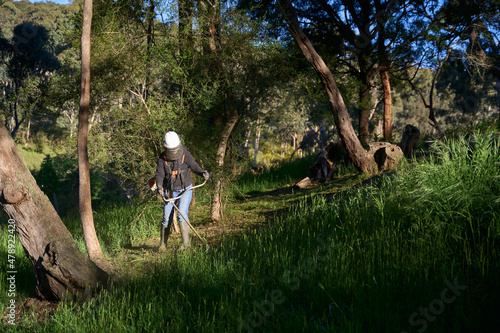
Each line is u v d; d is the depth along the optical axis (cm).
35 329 315
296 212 622
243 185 1105
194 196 780
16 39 2738
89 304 330
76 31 615
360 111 1244
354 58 1229
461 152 452
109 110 626
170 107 583
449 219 390
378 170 848
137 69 611
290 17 806
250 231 553
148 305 323
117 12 617
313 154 1346
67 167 1731
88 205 453
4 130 344
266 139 3631
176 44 592
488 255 326
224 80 649
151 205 624
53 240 358
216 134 657
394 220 436
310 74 916
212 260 438
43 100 729
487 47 1348
